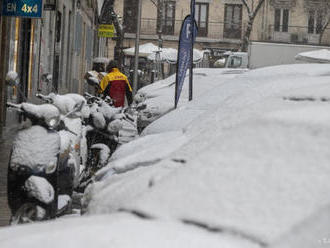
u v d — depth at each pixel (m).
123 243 2.12
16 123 17.97
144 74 52.41
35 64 21.16
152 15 67.50
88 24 39.62
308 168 2.40
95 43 46.62
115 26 46.88
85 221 2.50
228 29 67.38
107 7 45.00
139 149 6.11
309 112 2.82
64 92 29.69
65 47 29.05
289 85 5.60
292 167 2.43
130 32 67.38
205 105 8.17
